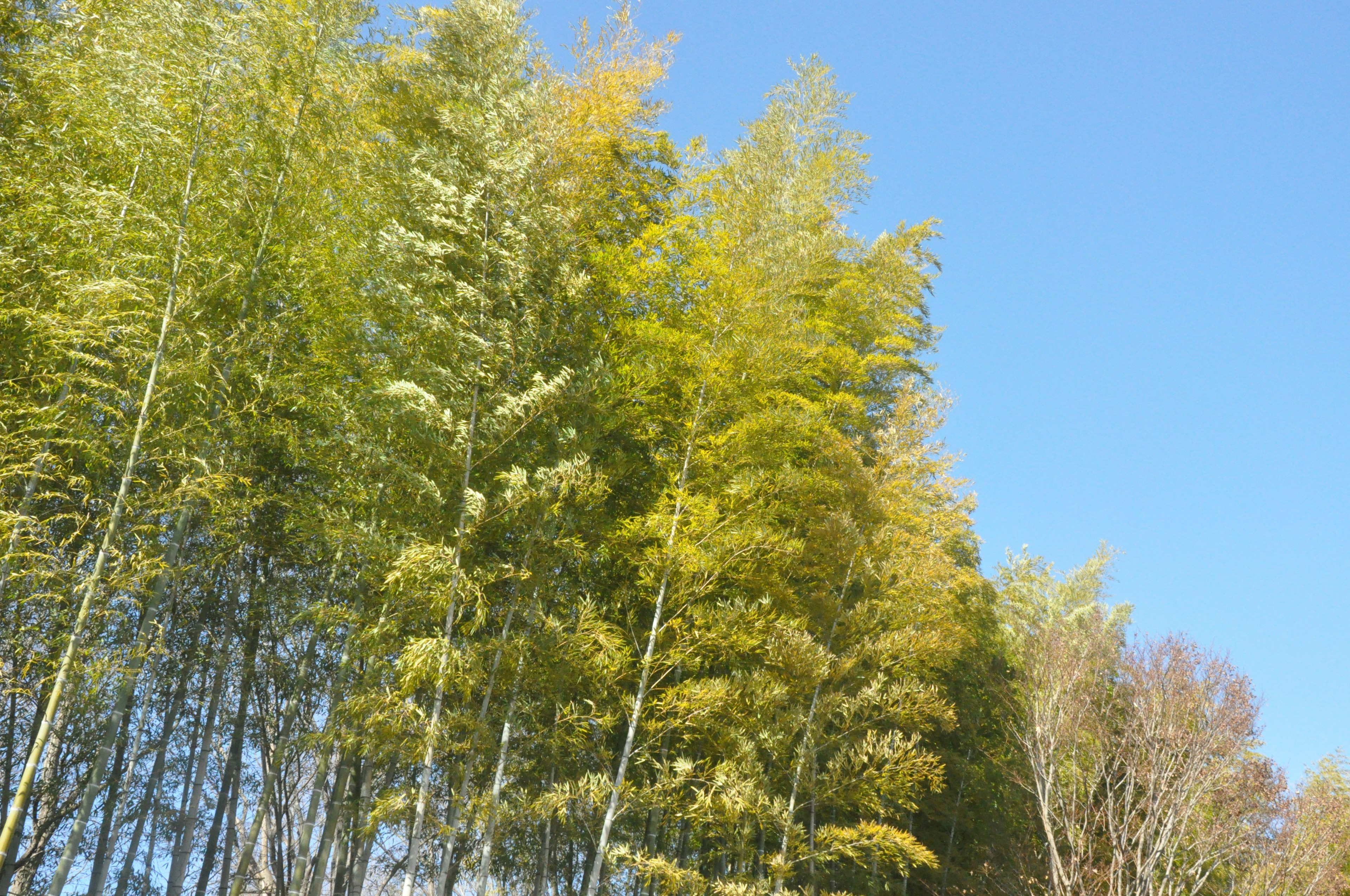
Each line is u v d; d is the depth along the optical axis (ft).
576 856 48.83
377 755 32.89
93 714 34.47
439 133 39.22
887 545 45.16
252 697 42.34
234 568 38.83
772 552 38.68
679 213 44.88
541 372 36.63
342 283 34.53
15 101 30.58
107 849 34.12
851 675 44.68
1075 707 57.47
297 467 38.40
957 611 55.77
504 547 37.42
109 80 29.99
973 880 58.65
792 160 54.29
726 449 38.45
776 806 38.63
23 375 29.19
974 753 64.64
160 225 28.71
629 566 40.09
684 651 36.76
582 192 41.96
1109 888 52.16
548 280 36.73
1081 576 79.77
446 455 33.63
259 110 33.06
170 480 30.81
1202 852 53.47
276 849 50.16
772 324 40.55
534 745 38.45
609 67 44.16
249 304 33.01
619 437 41.22
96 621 29.37
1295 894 53.52
